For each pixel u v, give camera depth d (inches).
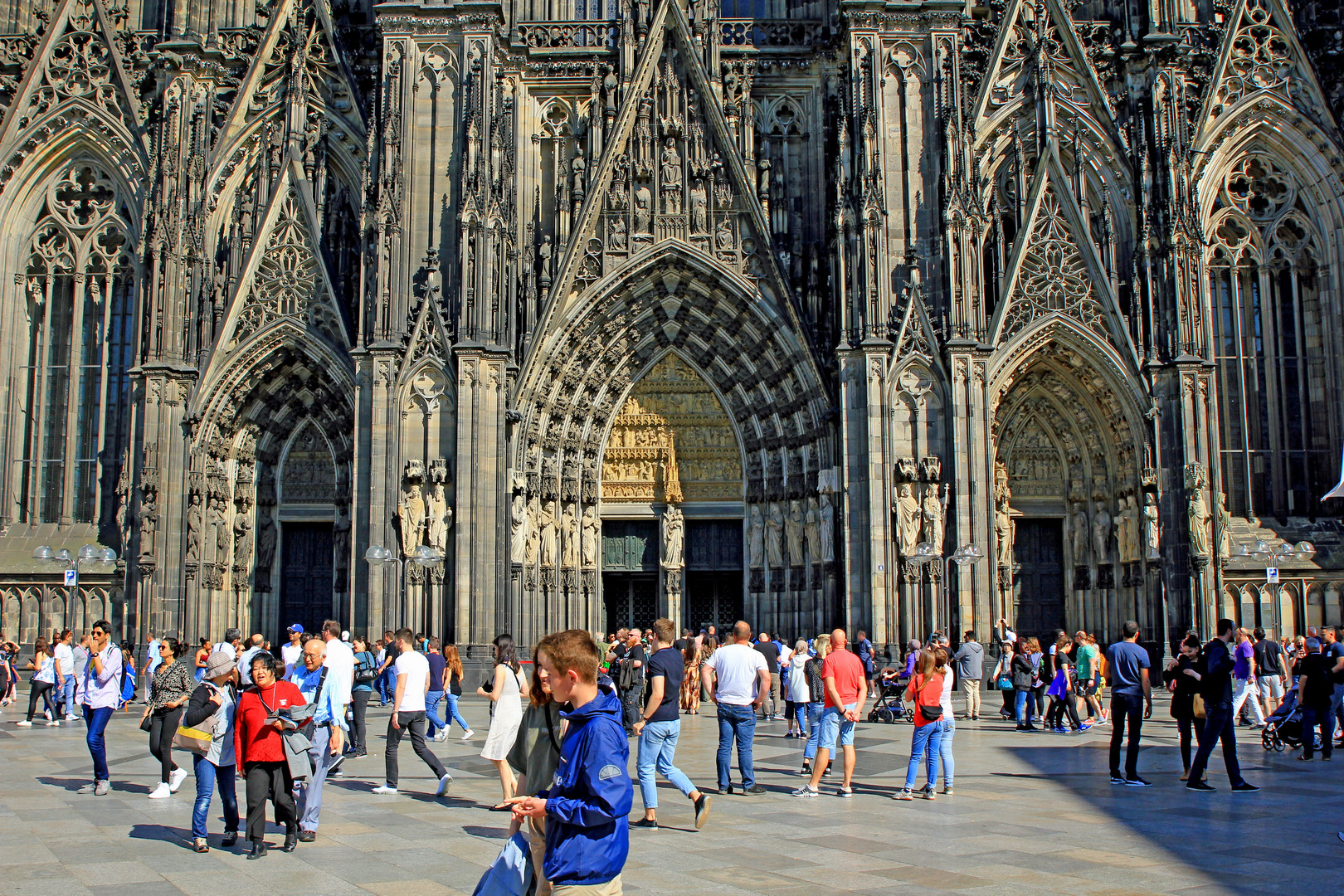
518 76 1974.7
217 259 1966.0
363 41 2012.8
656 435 2046.0
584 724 352.5
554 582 1924.2
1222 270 1989.4
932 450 1793.8
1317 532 1919.3
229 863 606.5
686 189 1939.0
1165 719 1485.0
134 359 2018.9
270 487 2022.6
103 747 853.8
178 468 1891.0
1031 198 1902.1
